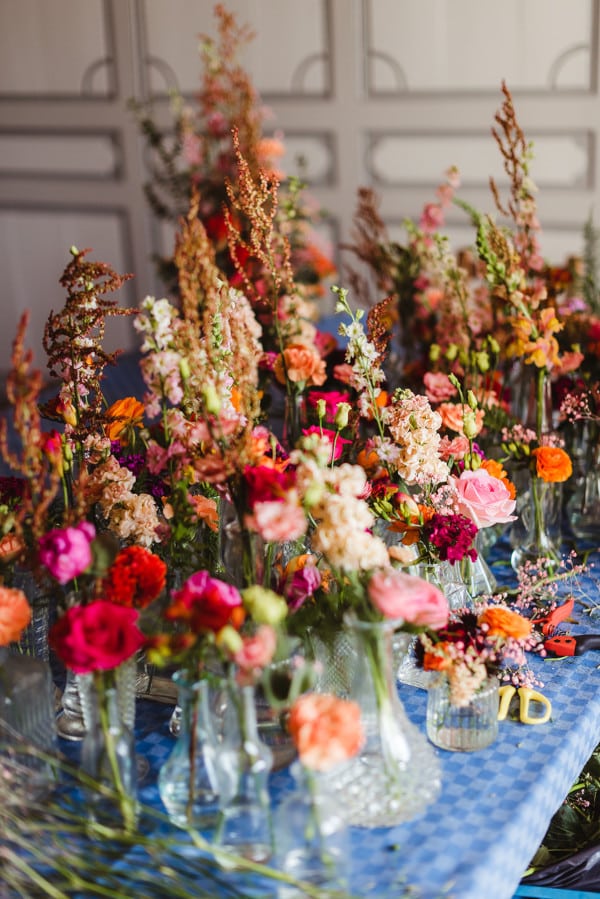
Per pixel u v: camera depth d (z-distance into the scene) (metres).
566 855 1.45
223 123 3.14
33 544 1.22
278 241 2.31
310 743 0.97
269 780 1.21
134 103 3.92
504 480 1.59
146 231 5.04
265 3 4.55
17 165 5.17
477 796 1.19
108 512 1.38
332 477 1.17
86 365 1.47
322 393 1.75
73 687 1.32
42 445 1.34
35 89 5.01
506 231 1.97
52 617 1.41
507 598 1.67
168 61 4.76
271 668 1.05
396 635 1.17
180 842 1.06
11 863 1.09
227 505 1.27
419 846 1.11
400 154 4.58
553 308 1.90
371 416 1.60
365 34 4.46
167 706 1.40
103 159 5.00
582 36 4.18
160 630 1.21
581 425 1.94
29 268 5.33
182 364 1.27
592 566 1.80
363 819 1.14
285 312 2.17
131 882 1.07
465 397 1.90
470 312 2.12
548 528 1.75
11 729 1.13
